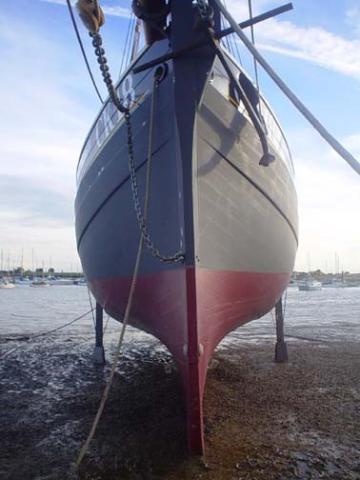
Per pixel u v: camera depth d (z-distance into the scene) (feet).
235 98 17.29
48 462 13.87
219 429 16.44
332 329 46.62
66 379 24.97
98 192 19.65
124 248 18.10
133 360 30.78
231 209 16.78
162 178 15.78
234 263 17.13
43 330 48.93
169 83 15.60
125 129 17.58
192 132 14.85
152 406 19.42
